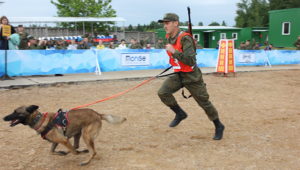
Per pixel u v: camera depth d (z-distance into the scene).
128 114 6.94
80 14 30.48
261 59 17.88
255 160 4.41
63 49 13.03
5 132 5.53
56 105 7.67
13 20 19.33
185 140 5.27
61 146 4.98
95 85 10.77
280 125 6.21
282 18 30.69
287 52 18.67
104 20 22.28
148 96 9.05
